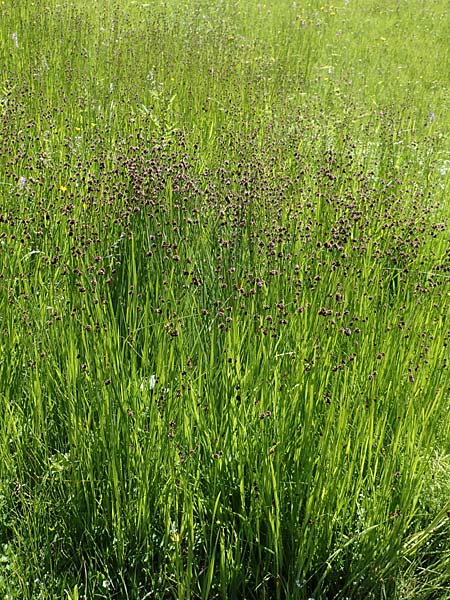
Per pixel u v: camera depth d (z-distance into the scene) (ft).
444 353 11.72
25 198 15.24
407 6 54.70
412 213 17.98
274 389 9.73
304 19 44.21
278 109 25.29
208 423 9.73
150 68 27.37
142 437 9.77
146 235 14.11
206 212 15.33
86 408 10.00
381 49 40.68
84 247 13.21
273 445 9.41
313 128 23.30
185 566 9.00
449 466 10.56
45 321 11.36
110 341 10.34
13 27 28.76
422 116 27.84
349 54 38.50
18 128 18.84
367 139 23.52
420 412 10.27
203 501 9.29
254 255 13.74
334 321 11.44
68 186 16.26
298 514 8.96
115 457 9.02
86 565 9.09
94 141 18.99
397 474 9.30
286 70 31.42
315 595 8.95
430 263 15.55
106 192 15.34
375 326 12.59
